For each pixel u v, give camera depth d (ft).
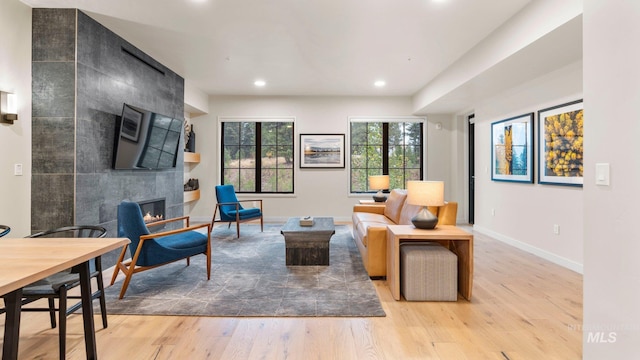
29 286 5.78
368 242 10.15
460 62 13.91
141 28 11.18
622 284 4.69
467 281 8.50
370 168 21.71
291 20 10.57
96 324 7.18
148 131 13.17
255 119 21.21
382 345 6.31
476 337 6.61
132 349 6.18
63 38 9.77
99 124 10.82
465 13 10.01
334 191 21.30
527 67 11.37
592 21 5.15
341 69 15.56
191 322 7.28
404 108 21.27
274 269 11.10
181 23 10.80
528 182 13.17
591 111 5.18
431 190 9.04
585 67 5.27
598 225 5.08
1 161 8.95
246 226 19.54
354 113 21.26
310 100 21.22
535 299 8.54
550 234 12.01
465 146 20.62
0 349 6.17
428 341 6.46
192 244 9.83
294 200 21.30
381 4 9.55
